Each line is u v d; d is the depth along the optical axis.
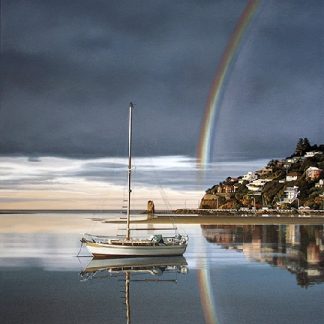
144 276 51.78
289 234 118.50
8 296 41.19
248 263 61.97
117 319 33.66
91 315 34.72
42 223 193.38
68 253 74.62
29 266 59.25
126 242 66.88
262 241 97.31
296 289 43.72
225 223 181.00
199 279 49.59
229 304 38.06
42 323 32.50
